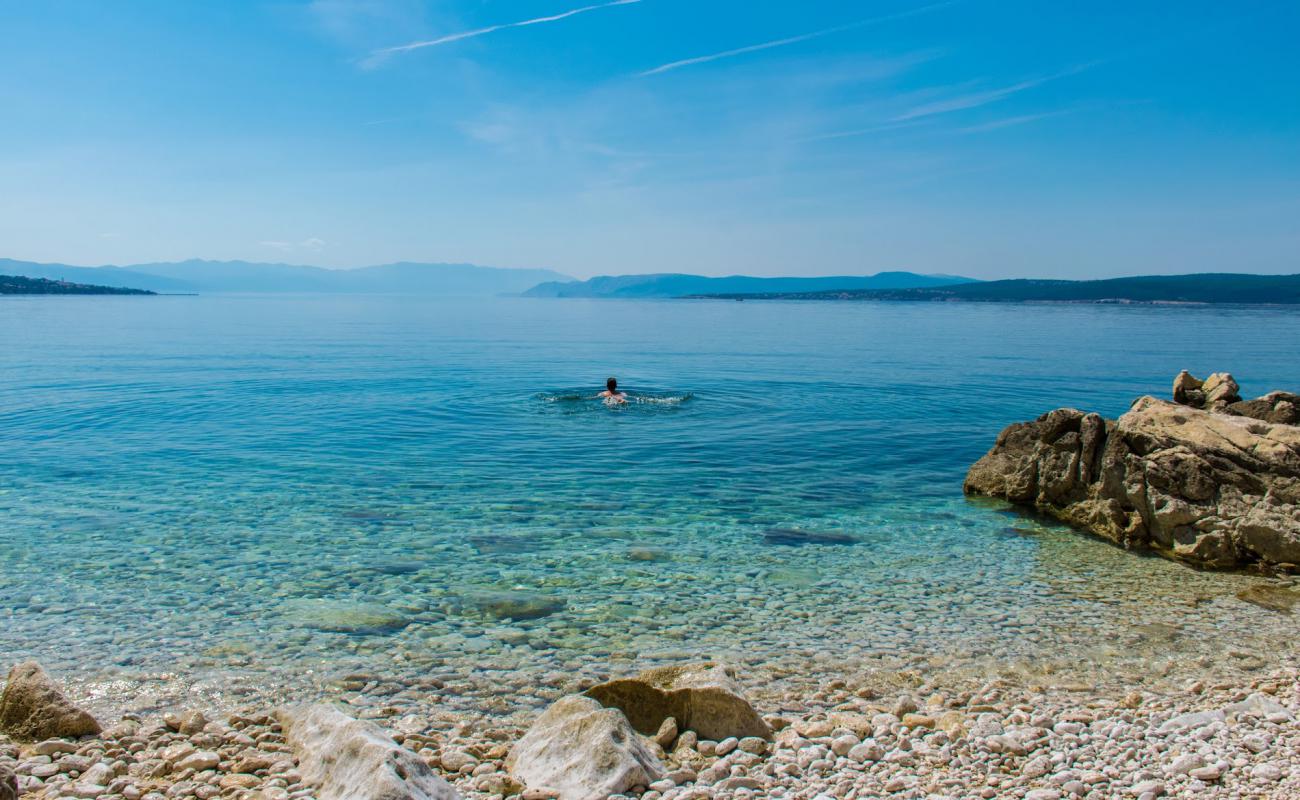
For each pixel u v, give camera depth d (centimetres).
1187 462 1653
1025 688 994
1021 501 1953
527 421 3009
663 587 1333
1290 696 946
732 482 2109
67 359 5441
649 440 2659
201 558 1420
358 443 2545
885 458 2456
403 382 4228
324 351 6431
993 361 6009
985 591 1357
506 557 1462
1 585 1272
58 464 2191
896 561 1510
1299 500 1576
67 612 1171
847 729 855
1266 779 720
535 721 827
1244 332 10275
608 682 864
